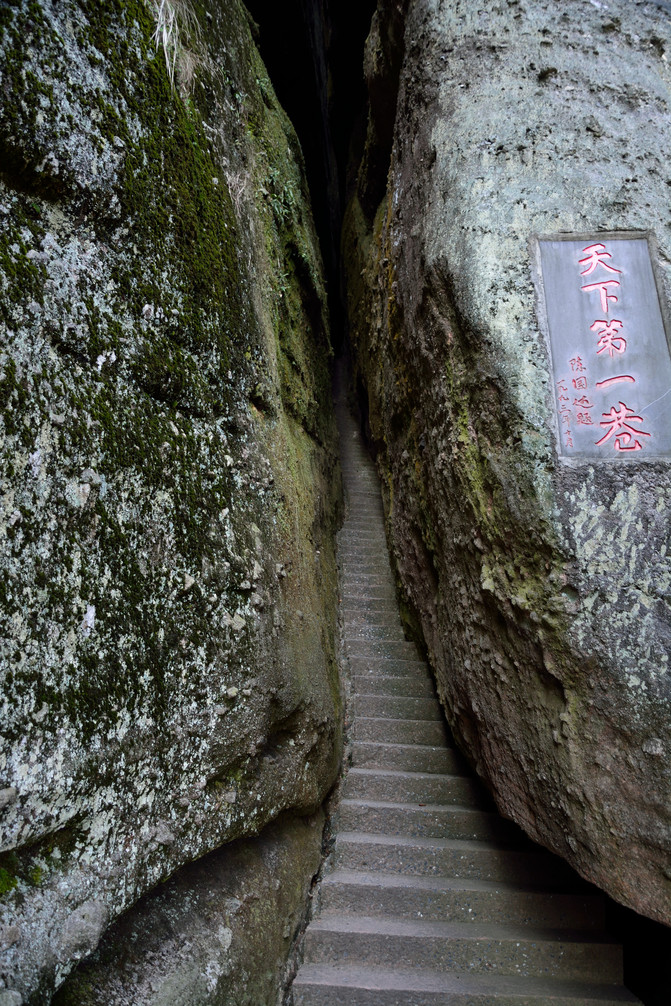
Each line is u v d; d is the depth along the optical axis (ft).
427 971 8.12
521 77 10.07
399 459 14.61
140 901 5.60
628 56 10.24
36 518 4.47
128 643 5.23
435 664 11.92
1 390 4.29
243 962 6.34
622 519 7.35
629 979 8.61
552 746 7.32
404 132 12.93
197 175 7.63
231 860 7.02
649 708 6.72
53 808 4.32
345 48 26.68
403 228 12.62
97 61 5.83
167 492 6.07
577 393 7.94
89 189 5.47
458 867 9.64
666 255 8.54
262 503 8.23
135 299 6.01
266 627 7.53
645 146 9.39
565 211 8.86
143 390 6.04
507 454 7.97
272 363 9.76
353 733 12.20
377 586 16.78
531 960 8.24
